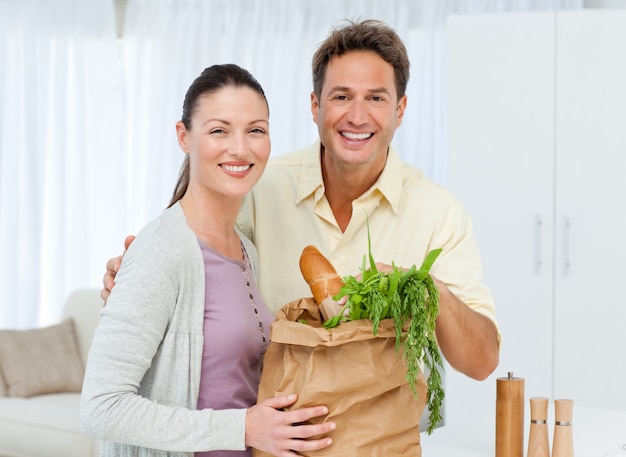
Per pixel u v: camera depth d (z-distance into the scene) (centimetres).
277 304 215
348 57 196
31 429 415
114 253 582
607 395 423
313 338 155
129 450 172
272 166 222
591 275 424
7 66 583
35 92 580
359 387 157
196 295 171
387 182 209
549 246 427
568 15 425
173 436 160
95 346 163
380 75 196
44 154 580
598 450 209
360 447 158
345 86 195
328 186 212
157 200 573
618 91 421
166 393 170
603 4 501
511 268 432
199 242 175
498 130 433
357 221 209
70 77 587
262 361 182
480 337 192
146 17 581
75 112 581
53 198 579
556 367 427
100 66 583
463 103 437
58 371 464
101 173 584
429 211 212
